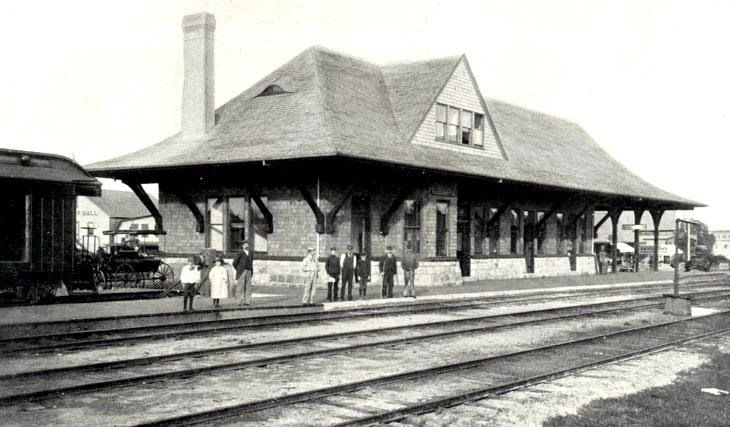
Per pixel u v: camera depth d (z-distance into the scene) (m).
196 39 28.41
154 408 8.63
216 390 9.66
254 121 27.48
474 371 11.38
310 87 27.86
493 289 26.81
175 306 18.80
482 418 8.42
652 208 46.19
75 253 20.58
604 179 39.25
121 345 13.23
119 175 27.69
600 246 61.03
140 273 24.56
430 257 27.33
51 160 19.28
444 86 29.80
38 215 18.66
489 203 33.03
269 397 9.12
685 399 9.62
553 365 12.04
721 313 21.22
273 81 29.55
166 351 12.68
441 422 8.17
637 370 11.77
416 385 10.20
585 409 8.88
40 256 18.69
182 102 28.66
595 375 11.19
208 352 12.30
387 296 22.95
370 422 7.96
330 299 21.39
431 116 29.00
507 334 16.00
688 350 14.13
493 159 31.97
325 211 24.77
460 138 30.64
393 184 27.84
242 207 27.09
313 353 12.44
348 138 24.41
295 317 17.88
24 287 18.66
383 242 27.47
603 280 34.97
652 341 15.22
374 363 11.99
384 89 31.16
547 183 31.83
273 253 26.02
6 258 18.20
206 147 26.55
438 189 27.66
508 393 9.72
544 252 37.16
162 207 29.28
